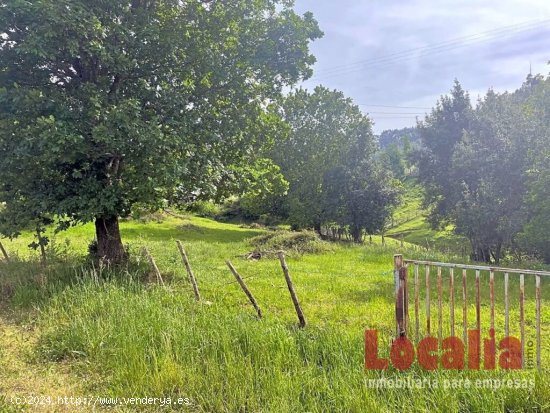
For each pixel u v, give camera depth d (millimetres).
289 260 17906
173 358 5812
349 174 35781
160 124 10938
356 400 4590
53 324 7730
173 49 11492
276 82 14102
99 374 5840
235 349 6074
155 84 11891
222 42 12852
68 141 9516
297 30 13664
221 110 13258
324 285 11766
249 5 13445
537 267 16641
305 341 6336
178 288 10727
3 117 10016
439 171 29453
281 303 9500
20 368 6059
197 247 21188
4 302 9438
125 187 11305
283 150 38094
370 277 13375
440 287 5918
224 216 52562
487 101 25547
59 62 11312
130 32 10664
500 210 19109
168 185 10906
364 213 34719
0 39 10492
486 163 19797
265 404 4762
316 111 38156
